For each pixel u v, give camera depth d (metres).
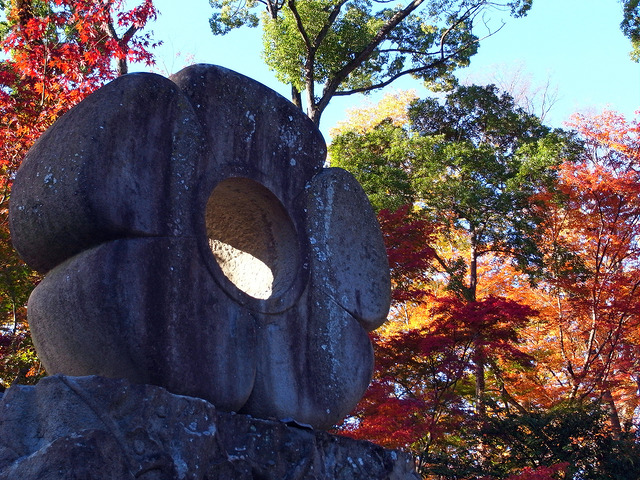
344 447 4.31
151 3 10.67
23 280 10.27
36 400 3.24
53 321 3.65
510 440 11.96
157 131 3.89
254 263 4.74
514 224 18.19
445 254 19.86
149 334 3.59
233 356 3.96
